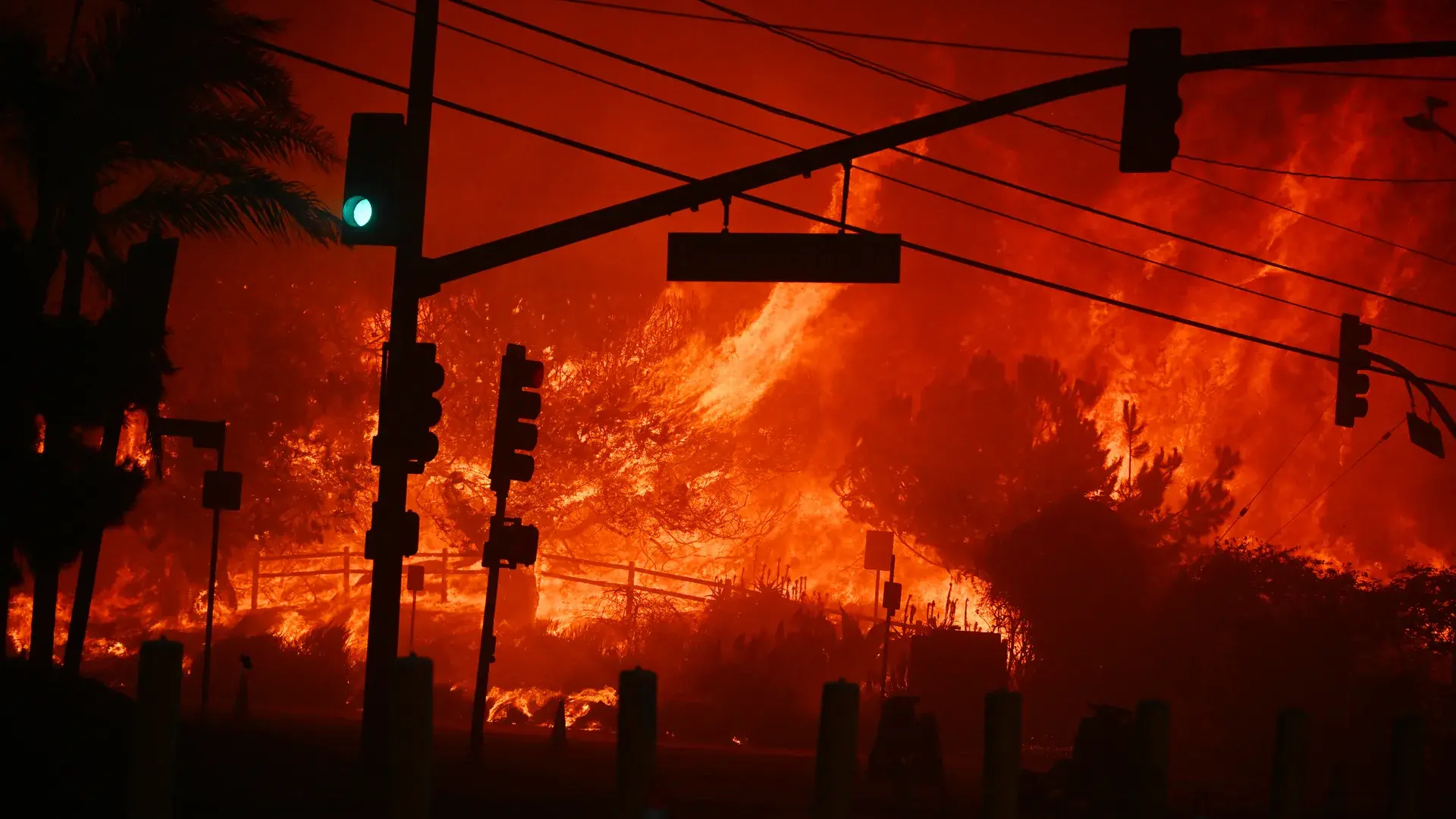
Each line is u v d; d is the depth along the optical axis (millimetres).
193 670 44562
